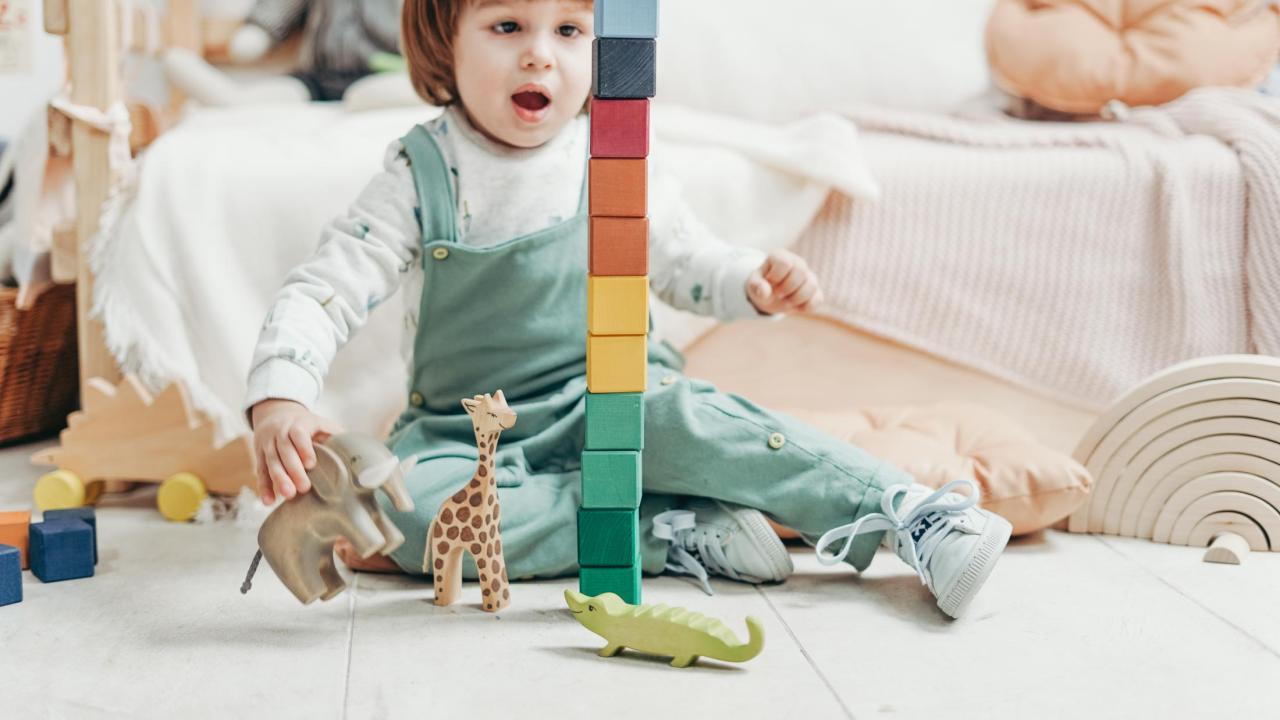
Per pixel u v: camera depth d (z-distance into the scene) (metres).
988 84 2.00
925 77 1.96
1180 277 1.54
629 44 0.97
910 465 1.31
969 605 1.04
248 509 1.38
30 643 0.96
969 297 1.60
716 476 1.15
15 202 1.66
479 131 1.25
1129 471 1.33
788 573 1.15
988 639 0.99
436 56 1.25
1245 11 1.84
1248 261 1.54
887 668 0.91
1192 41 1.81
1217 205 1.55
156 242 1.48
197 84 2.18
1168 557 1.26
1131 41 1.84
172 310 1.47
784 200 1.62
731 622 1.03
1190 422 1.29
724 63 1.92
